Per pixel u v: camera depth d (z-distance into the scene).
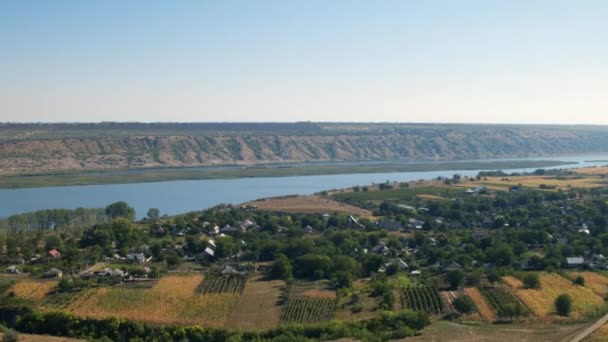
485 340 119.25
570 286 166.50
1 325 141.38
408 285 171.38
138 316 144.75
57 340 122.38
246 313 148.50
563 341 113.94
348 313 147.00
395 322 136.75
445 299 157.25
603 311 140.62
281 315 146.50
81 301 156.50
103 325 140.12
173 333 136.00
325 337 129.50
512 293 160.25
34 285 171.62
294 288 170.00
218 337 133.25
